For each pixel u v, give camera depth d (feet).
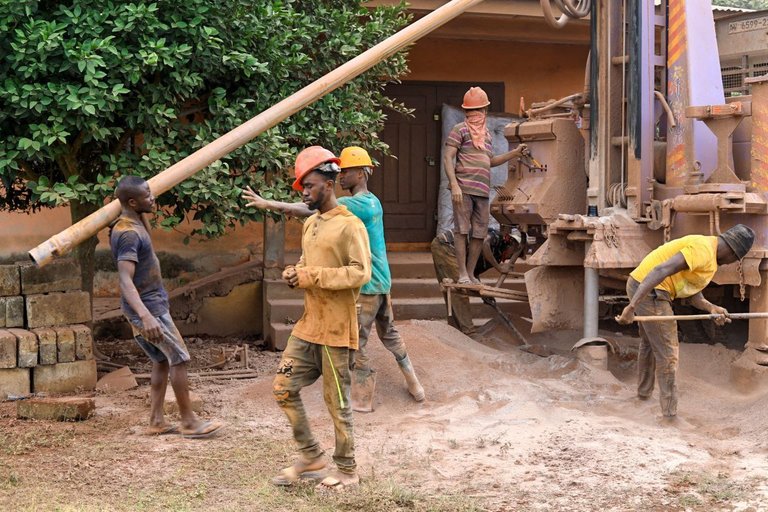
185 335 36.17
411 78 42.55
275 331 32.53
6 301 25.68
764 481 17.78
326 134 28.84
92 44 23.71
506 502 16.87
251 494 17.17
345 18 29.43
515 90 43.73
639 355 23.95
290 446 20.53
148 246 20.92
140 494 17.10
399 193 42.75
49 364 25.31
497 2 38.50
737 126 25.86
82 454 19.75
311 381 17.69
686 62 26.68
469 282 30.07
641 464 18.97
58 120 23.91
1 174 24.72
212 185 25.81
